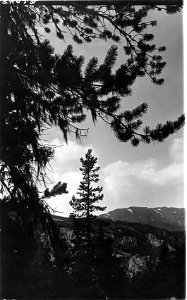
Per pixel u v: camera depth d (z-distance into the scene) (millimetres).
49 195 7961
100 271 5750
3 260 5316
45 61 7570
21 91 7715
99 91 7770
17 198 7289
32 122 8609
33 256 6348
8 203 6410
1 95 7242
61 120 8719
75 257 6422
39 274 5410
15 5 8133
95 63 7492
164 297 4586
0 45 7375
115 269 5828
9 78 7434
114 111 8188
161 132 8102
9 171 7422
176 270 5090
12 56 7441
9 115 7309
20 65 7582
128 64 7668
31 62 7746
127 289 4969
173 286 4730
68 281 5434
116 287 5238
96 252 6910
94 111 8352
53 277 5402
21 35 8391
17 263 5438
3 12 7785
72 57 7793
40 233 8039
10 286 4969
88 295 5016
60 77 7590
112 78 7516
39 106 8445
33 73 7773
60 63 7520
